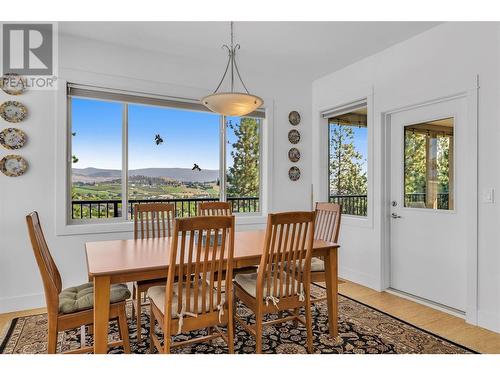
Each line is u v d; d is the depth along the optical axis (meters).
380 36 3.08
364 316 2.76
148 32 3.00
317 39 3.14
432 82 2.91
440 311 2.86
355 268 3.75
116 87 3.24
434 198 3.02
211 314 1.86
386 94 3.36
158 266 1.83
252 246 2.39
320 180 4.34
